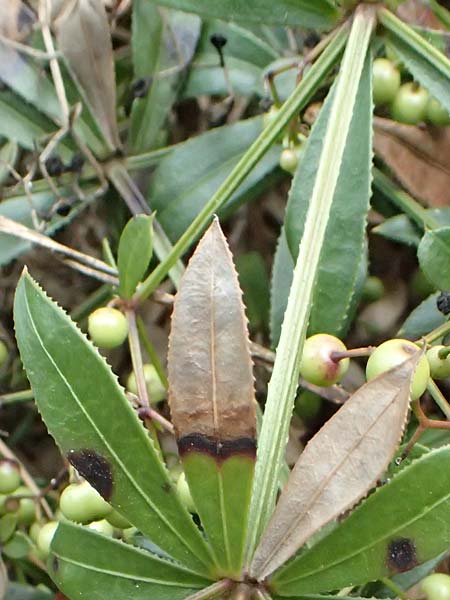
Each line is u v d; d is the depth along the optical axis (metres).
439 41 0.13
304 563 0.09
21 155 0.16
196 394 0.09
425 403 0.13
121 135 0.16
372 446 0.09
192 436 0.09
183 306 0.09
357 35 0.12
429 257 0.11
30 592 0.14
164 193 0.15
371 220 0.15
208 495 0.09
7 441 0.16
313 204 0.11
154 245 0.14
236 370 0.09
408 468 0.09
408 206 0.14
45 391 0.10
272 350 0.14
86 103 0.15
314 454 0.09
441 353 0.11
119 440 0.10
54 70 0.14
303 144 0.14
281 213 0.16
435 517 0.09
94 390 0.09
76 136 0.14
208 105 0.16
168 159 0.15
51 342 0.09
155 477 0.10
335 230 0.12
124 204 0.15
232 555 0.09
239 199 0.15
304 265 0.11
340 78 0.12
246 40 0.15
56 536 0.10
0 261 0.14
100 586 0.10
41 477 0.16
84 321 0.16
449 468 0.09
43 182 0.15
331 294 0.12
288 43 0.16
